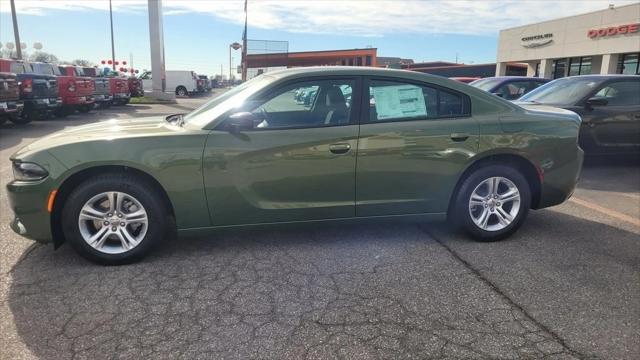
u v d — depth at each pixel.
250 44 30.17
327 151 3.89
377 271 3.75
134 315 3.07
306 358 2.64
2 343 2.75
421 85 4.16
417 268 3.81
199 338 2.82
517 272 3.76
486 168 4.26
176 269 3.75
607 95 7.55
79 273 3.67
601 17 30.44
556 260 4.00
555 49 34.28
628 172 7.66
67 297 3.29
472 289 3.46
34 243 4.25
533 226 4.88
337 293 3.39
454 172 4.17
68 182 3.67
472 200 4.28
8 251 4.07
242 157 3.78
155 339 2.81
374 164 3.99
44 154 3.61
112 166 3.69
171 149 3.69
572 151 4.44
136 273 3.68
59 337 2.82
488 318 3.07
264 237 4.44
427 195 4.18
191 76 38.03
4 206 5.33
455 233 4.62
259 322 3.00
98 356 2.64
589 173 7.58
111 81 21.33
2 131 12.10
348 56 36.69
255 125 3.87
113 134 3.78
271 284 3.51
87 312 3.10
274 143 3.82
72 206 3.64
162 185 3.70
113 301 3.24
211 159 3.73
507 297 3.36
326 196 3.99
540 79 11.98
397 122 4.05
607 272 3.78
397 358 2.65
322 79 4.02
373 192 4.07
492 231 4.34
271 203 3.91
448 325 2.99
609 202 5.85
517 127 4.25
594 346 2.79
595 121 7.35
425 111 4.15
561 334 2.90
